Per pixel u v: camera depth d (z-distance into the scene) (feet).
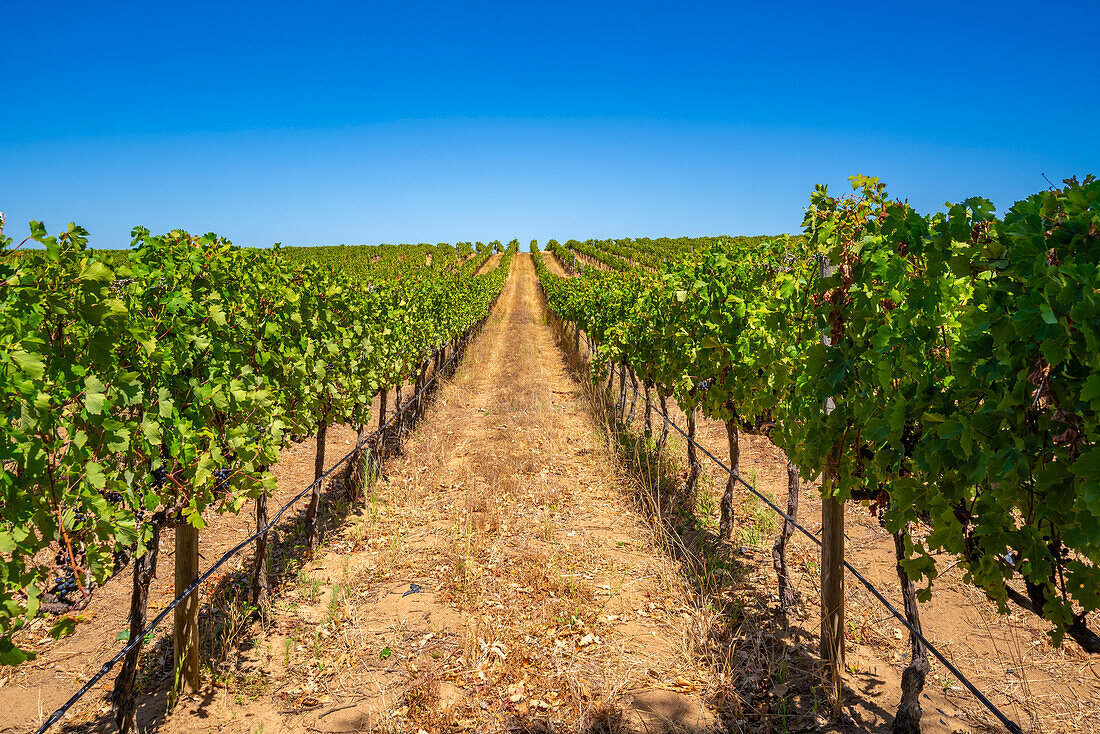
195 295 13.83
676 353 23.59
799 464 12.51
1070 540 7.13
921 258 9.41
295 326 18.34
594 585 16.47
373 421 37.11
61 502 9.34
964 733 10.85
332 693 12.47
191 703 12.23
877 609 14.84
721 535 18.89
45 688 12.65
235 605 15.64
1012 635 13.66
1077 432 6.72
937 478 8.57
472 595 15.97
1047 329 6.66
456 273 67.05
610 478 24.90
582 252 225.76
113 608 15.67
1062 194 6.91
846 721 11.33
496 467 25.71
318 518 21.68
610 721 11.43
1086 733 10.73
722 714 11.66
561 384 48.60
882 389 9.98
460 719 11.60
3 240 8.08
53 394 8.93
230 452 13.94
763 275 17.53
